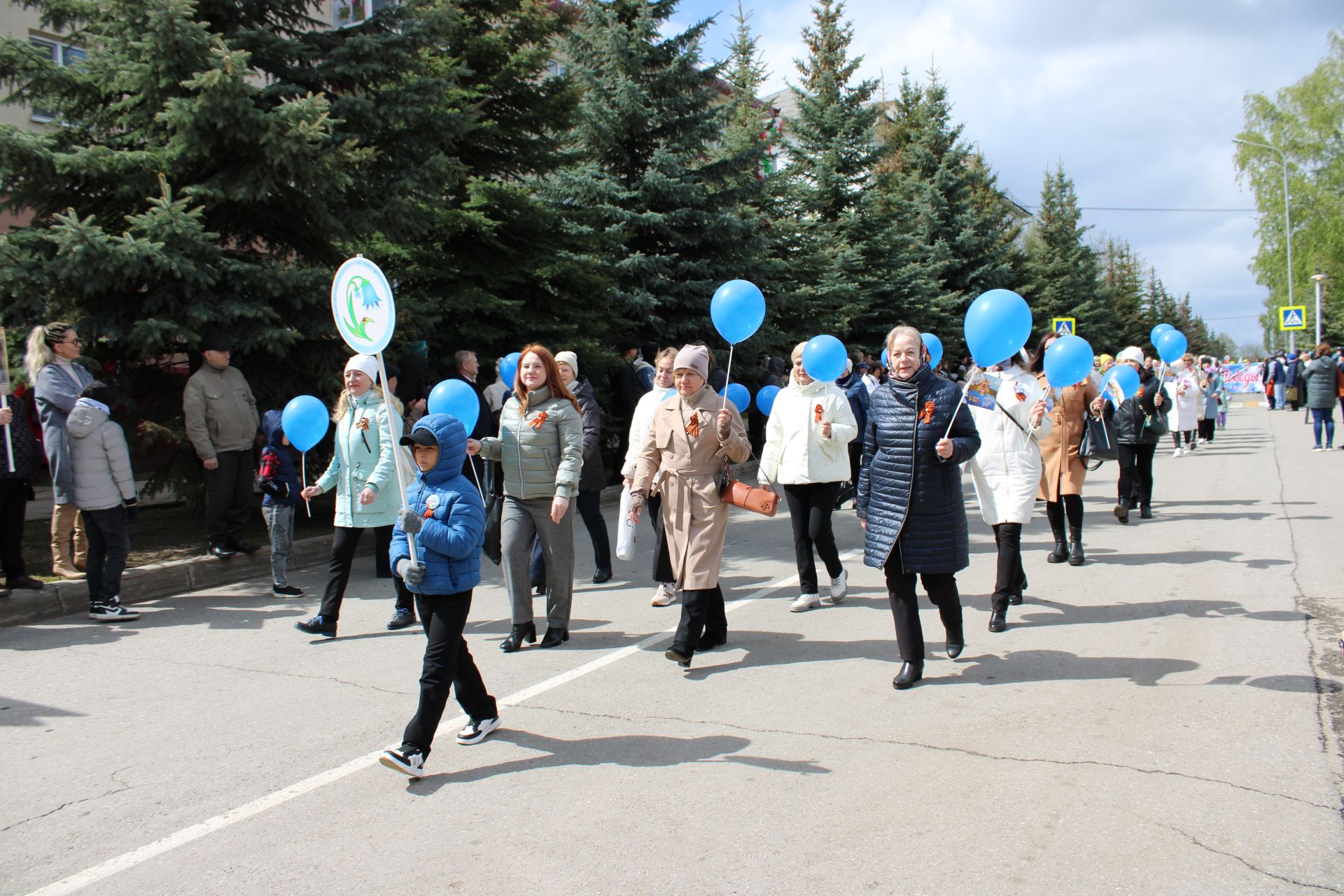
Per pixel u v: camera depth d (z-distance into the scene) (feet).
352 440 19.62
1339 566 23.40
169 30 25.50
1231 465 48.37
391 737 14.07
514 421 18.38
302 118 26.58
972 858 9.91
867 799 11.40
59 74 27.09
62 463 21.91
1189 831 10.32
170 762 13.24
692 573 16.56
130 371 28.94
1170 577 22.90
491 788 12.12
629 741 13.55
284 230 31.27
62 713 15.29
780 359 51.67
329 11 38.99
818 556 27.91
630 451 22.04
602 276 42.86
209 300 26.55
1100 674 15.80
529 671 17.04
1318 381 54.44
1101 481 44.70
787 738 13.46
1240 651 16.74
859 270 75.31
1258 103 133.18
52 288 24.48
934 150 98.07
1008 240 109.09
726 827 10.79
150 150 27.17
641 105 48.98
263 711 15.26
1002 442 18.98
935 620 19.97
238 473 26.11
